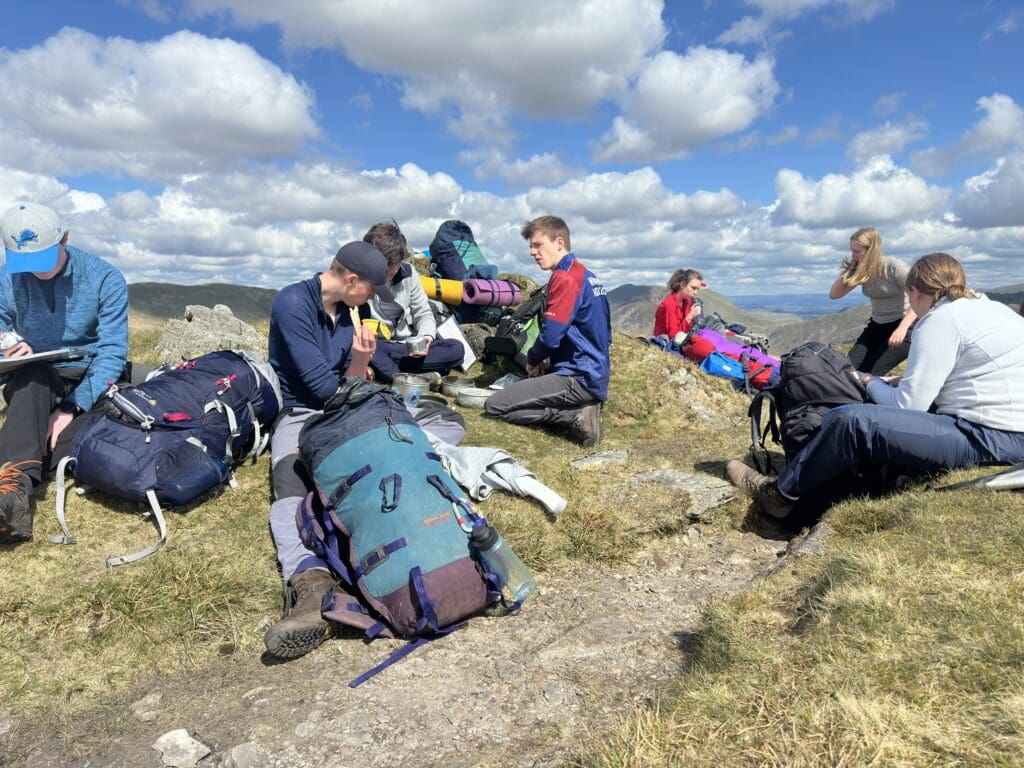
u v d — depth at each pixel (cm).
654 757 224
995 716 213
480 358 910
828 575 333
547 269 652
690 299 1166
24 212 440
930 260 446
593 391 645
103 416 431
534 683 309
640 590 407
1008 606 274
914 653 253
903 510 400
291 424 466
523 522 459
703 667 289
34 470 407
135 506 448
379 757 264
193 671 329
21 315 468
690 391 916
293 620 325
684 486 516
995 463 418
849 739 213
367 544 351
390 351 732
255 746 271
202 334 846
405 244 726
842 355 501
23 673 315
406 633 344
